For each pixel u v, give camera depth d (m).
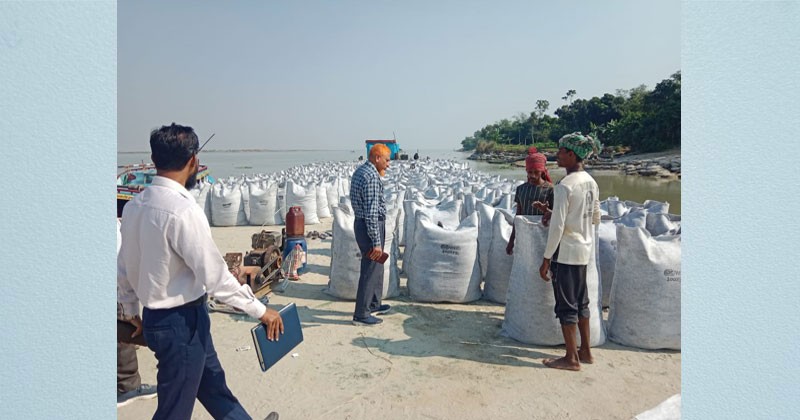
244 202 10.33
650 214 5.52
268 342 2.36
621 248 4.10
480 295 5.27
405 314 4.82
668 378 3.52
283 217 10.24
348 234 5.22
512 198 7.83
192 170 2.18
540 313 4.00
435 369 3.67
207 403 2.46
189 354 2.13
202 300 2.20
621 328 4.09
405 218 6.46
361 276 4.53
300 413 3.09
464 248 5.05
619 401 3.21
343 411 3.11
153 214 2.01
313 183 11.87
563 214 3.43
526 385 3.42
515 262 4.25
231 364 3.76
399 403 3.20
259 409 3.14
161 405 2.15
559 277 3.56
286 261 6.11
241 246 8.02
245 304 2.23
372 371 3.64
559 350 3.99
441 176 14.62
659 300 3.92
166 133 2.06
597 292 4.02
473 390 3.36
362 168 4.38
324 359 3.85
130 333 2.32
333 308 5.05
